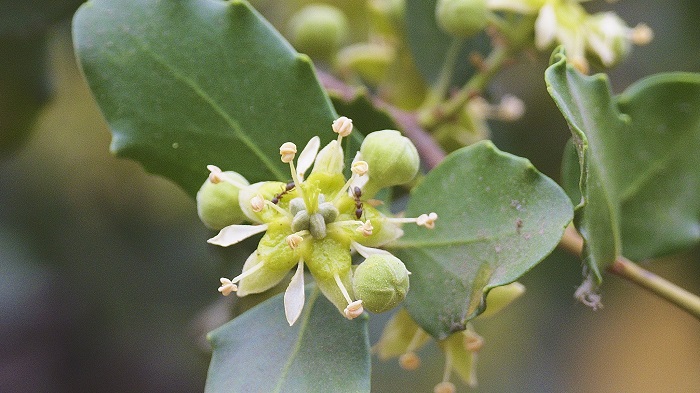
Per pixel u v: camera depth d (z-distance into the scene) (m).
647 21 0.27
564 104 0.18
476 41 0.23
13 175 0.29
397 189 0.21
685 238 0.20
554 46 0.21
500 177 0.18
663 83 0.20
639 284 0.19
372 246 0.18
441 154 0.21
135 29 0.18
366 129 0.20
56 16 0.22
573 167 0.20
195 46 0.18
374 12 0.24
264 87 0.18
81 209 0.29
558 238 0.17
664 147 0.20
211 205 0.18
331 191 0.18
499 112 0.24
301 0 0.28
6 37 0.23
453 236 0.18
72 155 0.29
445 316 0.18
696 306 0.19
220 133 0.19
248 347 0.18
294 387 0.18
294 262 0.18
